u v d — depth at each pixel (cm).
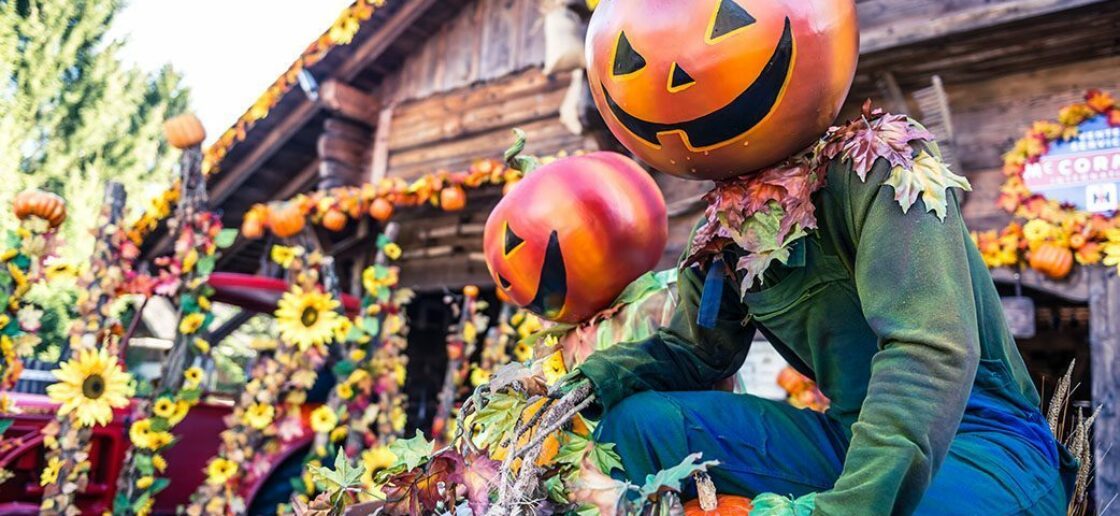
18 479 359
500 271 190
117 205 370
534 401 137
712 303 133
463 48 652
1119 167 395
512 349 511
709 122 118
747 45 113
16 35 2041
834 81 117
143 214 694
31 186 1936
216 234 382
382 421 418
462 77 647
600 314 191
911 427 99
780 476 129
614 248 184
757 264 122
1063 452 134
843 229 121
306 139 720
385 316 438
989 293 128
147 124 2223
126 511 353
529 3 621
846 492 101
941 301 104
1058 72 426
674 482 101
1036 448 122
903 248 108
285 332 376
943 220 110
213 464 368
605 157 198
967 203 441
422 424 761
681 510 104
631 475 130
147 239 740
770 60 114
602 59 124
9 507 339
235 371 1457
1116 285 393
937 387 101
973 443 116
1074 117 407
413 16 644
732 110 116
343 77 676
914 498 100
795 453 132
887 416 101
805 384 412
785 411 138
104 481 371
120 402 343
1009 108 437
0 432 329
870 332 126
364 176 693
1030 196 411
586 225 182
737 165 124
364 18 642
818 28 115
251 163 719
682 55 115
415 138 666
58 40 2103
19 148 1942
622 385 141
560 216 182
